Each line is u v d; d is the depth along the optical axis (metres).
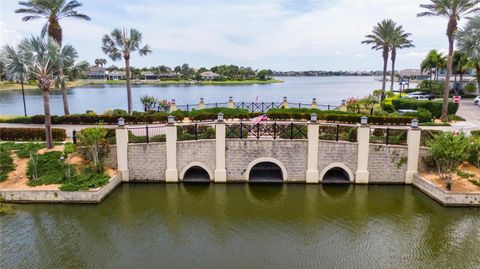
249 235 14.56
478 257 12.86
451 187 17.25
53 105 59.66
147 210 16.84
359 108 35.41
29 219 15.71
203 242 13.98
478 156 18.30
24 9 29.69
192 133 20.44
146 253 13.13
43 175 18.34
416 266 12.34
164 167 20.11
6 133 22.84
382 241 14.03
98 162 19.33
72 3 30.81
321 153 19.73
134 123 28.66
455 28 30.16
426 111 30.97
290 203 17.73
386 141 19.61
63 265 12.30
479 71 46.28
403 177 19.75
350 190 19.22
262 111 33.50
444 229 14.92
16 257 12.75
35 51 19.72
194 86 134.75
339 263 12.53
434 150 17.31
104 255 12.96
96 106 58.66
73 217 16.00
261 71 171.00
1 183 17.70
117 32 34.06
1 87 96.69
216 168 20.05
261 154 19.92
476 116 35.09
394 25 45.22
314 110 30.25
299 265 12.41
